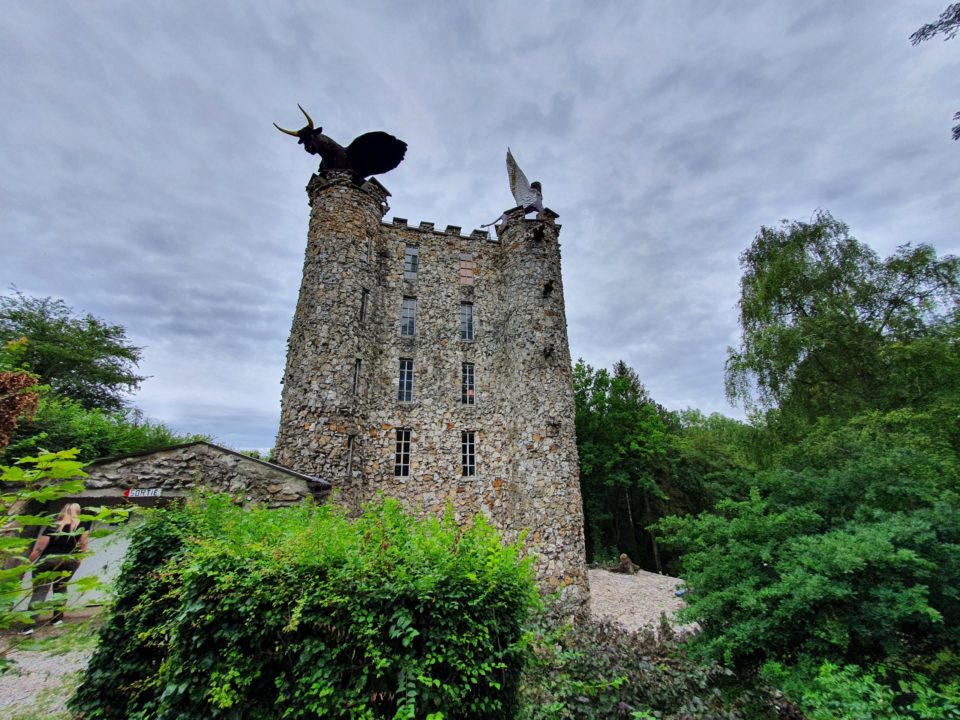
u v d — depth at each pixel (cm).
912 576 656
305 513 666
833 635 629
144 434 1681
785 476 881
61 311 2475
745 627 697
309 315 1653
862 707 496
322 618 368
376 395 1805
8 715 564
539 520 1602
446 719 353
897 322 1770
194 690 377
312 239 1767
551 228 2045
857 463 859
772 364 1822
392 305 1944
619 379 2939
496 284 2088
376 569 386
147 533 598
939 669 586
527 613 427
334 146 1819
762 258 2106
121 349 2617
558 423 1739
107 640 554
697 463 3225
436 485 1756
